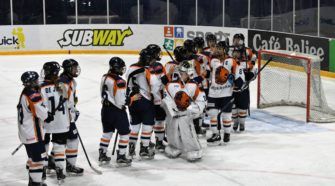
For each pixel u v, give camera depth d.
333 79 17.84
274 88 13.85
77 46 23.08
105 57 22.28
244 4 22.75
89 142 10.68
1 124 12.26
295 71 13.63
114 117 8.86
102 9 23.36
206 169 9.05
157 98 9.30
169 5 23.52
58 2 23.02
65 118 8.19
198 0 23.33
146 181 8.49
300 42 19.05
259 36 20.77
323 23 21.38
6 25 22.28
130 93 9.25
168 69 9.70
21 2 22.72
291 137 11.02
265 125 11.98
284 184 8.38
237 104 11.10
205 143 10.54
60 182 8.30
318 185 8.35
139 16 23.58
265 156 9.75
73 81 8.42
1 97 15.12
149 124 9.32
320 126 11.95
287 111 13.35
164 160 9.50
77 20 23.27
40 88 8.03
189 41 10.32
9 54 22.45
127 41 23.12
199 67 10.51
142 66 9.19
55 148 8.26
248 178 8.64
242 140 10.77
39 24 22.88
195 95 9.13
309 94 12.20
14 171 9.02
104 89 8.84
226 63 10.18
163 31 22.88
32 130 7.64
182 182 8.45
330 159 9.61
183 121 9.25
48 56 22.36
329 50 18.02
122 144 8.98
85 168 9.09
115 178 8.62
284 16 22.00
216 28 22.05
